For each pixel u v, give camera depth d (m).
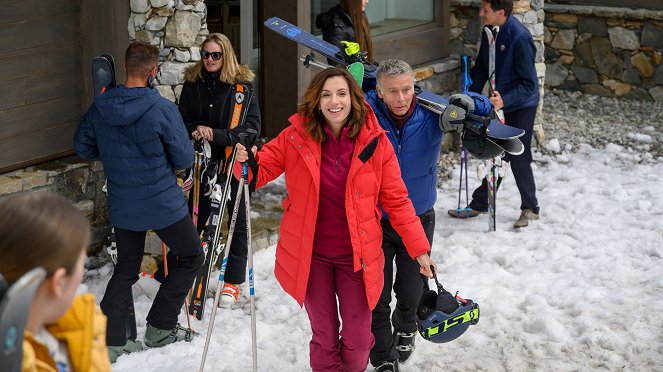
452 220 6.82
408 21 8.40
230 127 5.01
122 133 4.29
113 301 4.45
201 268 4.80
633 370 4.54
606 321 5.03
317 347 3.92
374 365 4.32
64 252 1.70
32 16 5.35
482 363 4.62
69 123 5.71
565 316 5.16
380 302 4.21
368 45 6.47
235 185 5.04
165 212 4.40
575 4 10.50
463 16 8.85
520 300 5.38
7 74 5.28
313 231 3.70
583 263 5.91
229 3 8.19
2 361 1.51
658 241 6.25
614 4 10.23
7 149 5.38
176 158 4.38
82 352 1.80
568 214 6.81
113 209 4.43
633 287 5.52
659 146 8.73
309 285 3.81
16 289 1.51
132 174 4.33
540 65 8.42
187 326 4.93
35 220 1.67
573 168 8.05
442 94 8.65
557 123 9.47
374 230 3.75
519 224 6.58
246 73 5.05
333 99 3.56
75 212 1.75
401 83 4.02
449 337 4.02
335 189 3.69
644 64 10.11
